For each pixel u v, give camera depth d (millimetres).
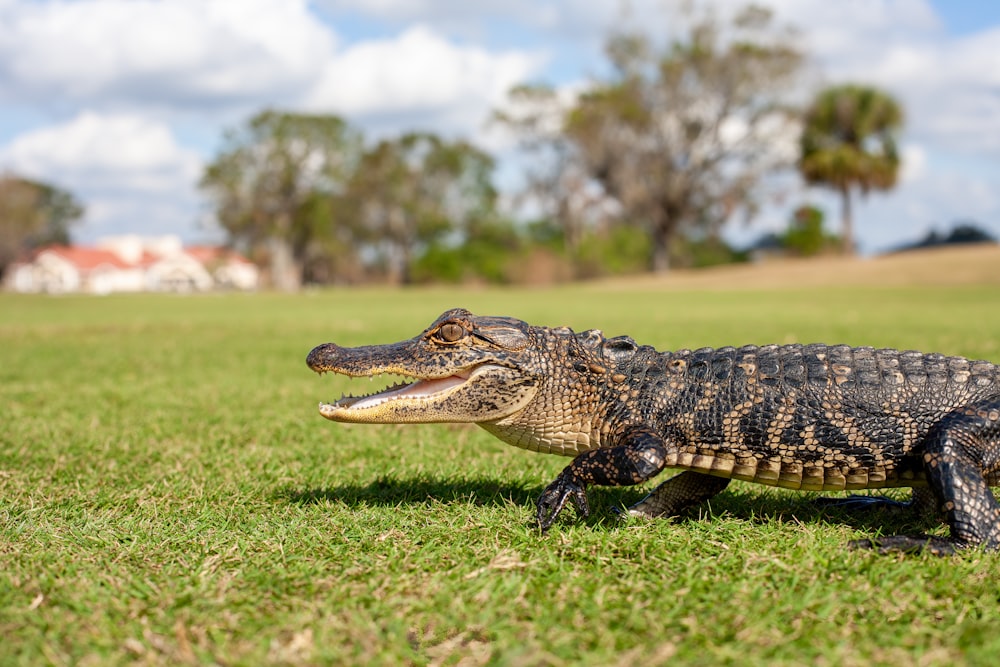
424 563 552
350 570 542
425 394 641
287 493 714
